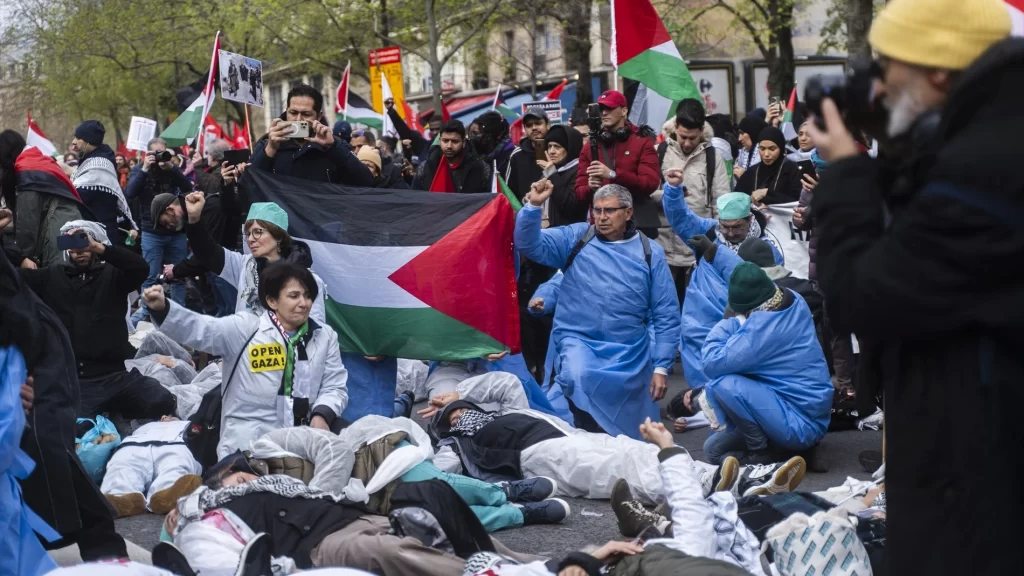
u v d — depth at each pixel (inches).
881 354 102.8
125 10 1282.0
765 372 265.7
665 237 415.5
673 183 346.9
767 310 265.3
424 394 367.6
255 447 208.4
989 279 91.7
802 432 262.8
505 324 306.2
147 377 295.9
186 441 251.1
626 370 300.4
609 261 303.0
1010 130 91.0
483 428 257.4
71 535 184.7
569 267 308.2
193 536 177.9
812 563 161.9
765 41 1202.6
